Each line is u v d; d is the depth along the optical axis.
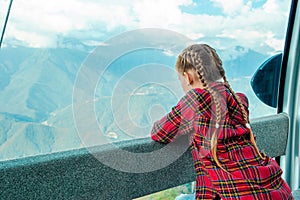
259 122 1.82
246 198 1.12
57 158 1.16
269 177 1.16
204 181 1.25
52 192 1.16
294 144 2.06
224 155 1.16
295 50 2.03
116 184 1.30
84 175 1.22
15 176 1.08
